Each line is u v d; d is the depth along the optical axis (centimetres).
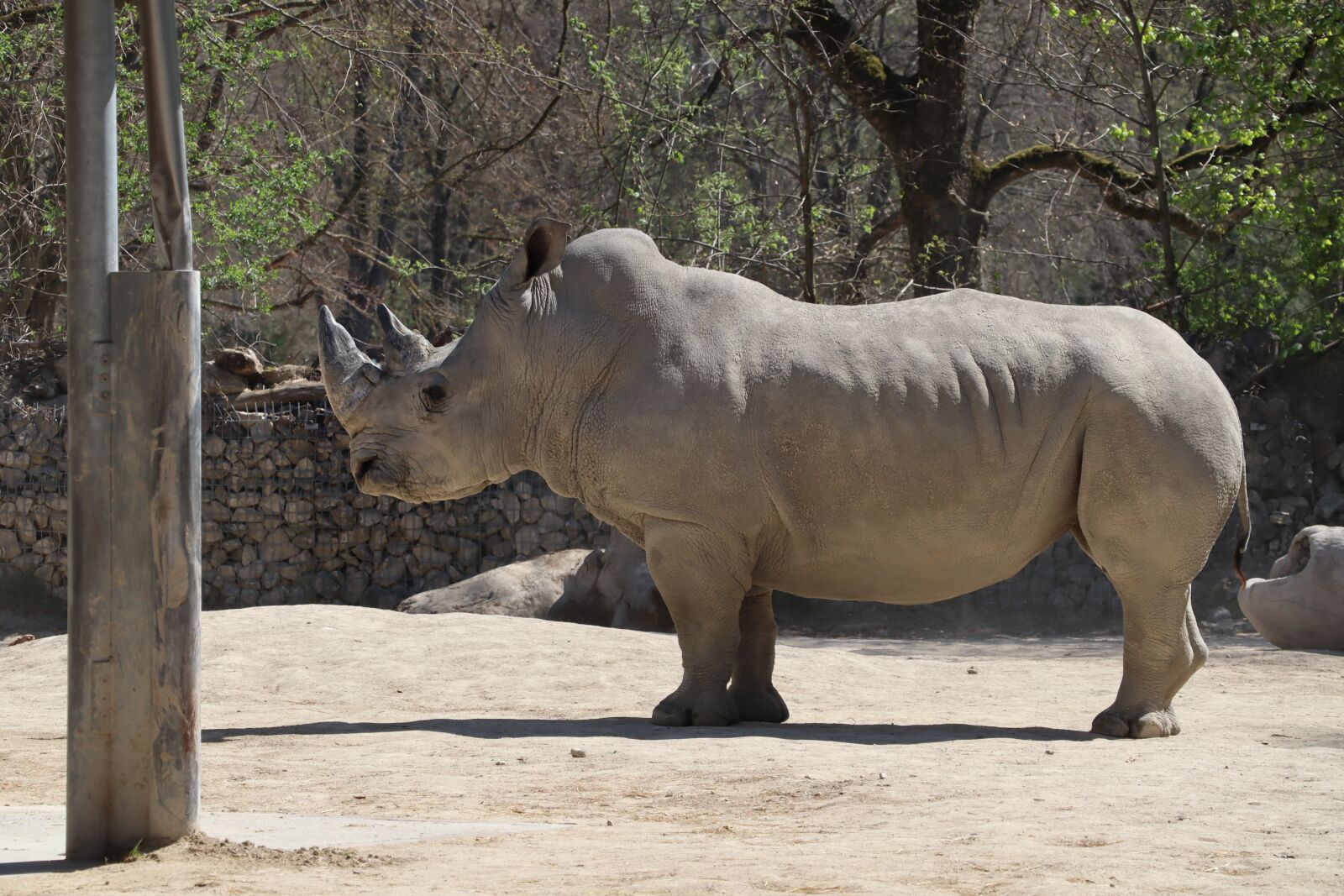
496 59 8569
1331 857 1875
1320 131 7394
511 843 2006
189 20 7200
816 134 8469
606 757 2811
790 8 7619
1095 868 1808
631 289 3262
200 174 7506
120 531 1947
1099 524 3086
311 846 1952
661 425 3148
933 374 3127
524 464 3331
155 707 1945
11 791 2552
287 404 7131
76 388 1956
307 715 3600
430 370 3281
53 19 7150
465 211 11388
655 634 4731
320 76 9450
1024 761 2730
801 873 1784
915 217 8350
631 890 1686
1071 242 10500
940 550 3134
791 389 3131
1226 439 3097
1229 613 6619
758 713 3403
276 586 7000
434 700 3816
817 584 3212
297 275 9425
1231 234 8050
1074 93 7919
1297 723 3353
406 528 7050
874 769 2630
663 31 8488
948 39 8231
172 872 1794
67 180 1967
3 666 4428
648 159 9125
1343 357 7344
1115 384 3083
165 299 1953
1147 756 2805
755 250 7881
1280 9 7125
